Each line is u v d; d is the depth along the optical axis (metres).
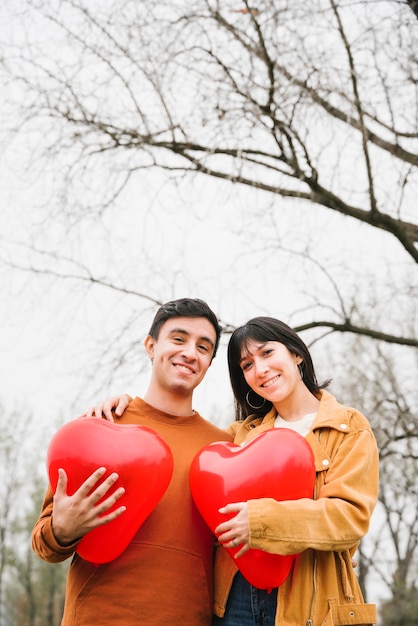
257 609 2.21
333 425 2.36
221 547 2.41
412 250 5.32
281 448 2.21
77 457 2.19
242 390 2.77
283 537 2.02
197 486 2.32
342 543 2.09
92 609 2.22
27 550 19.39
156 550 2.28
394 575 11.94
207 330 2.64
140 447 2.24
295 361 2.62
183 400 2.62
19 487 18.91
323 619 2.12
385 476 8.15
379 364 6.98
